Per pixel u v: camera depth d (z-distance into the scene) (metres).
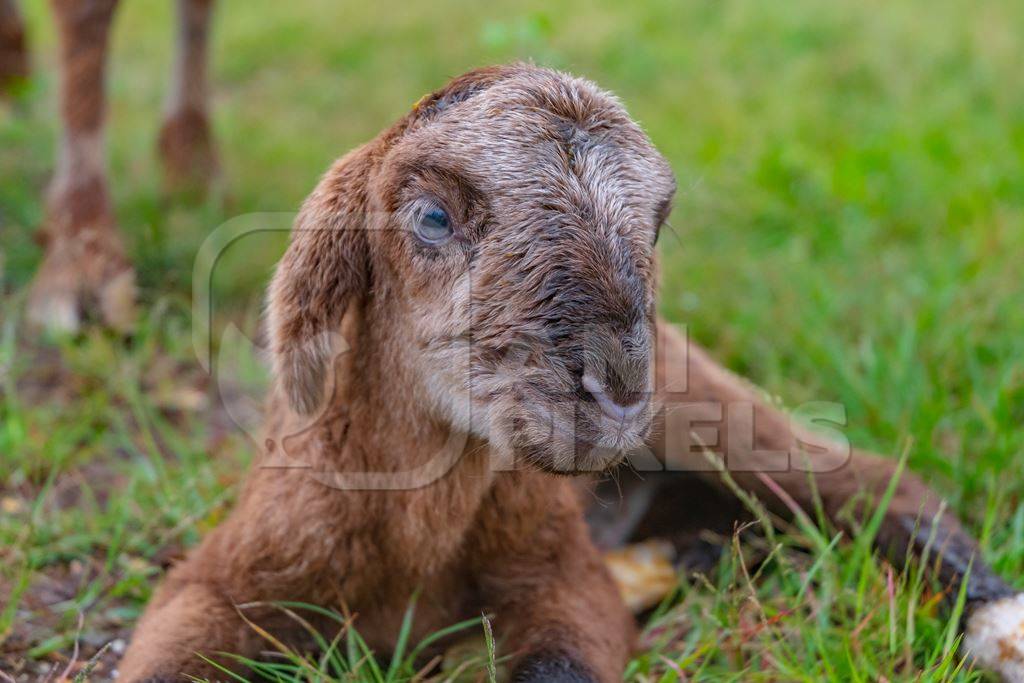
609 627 0.74
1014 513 0.84
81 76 1.04
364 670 0.74
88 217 1.03
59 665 0.75
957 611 0.74
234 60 1.59
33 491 0.87
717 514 0.88
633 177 0.68
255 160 1.26
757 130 1.33
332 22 1.72
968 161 1.25
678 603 0.83
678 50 1.58
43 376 0.97
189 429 0.94
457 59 1.53
